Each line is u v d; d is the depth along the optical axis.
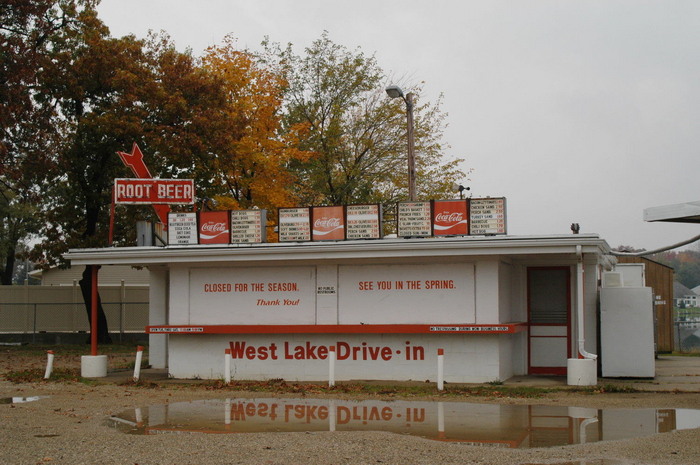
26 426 12.11
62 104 35.84
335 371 19.05
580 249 17.05
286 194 37.72
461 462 9.27
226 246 19.36
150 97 33.41
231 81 36.72
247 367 19.64
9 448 10.21
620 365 18.86
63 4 35.53
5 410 14.01
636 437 11.02
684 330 71.69
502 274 18.66
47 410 14.07
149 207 34.66
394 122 42.50
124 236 35.72
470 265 18.19
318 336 19.23
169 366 20.16
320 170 42.75
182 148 33.03
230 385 18.17
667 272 34.78
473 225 18.22
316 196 44.41
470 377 18.08
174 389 17.69
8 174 32.66
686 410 13.73
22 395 16.59
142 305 41.19
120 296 41.12
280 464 9.19
